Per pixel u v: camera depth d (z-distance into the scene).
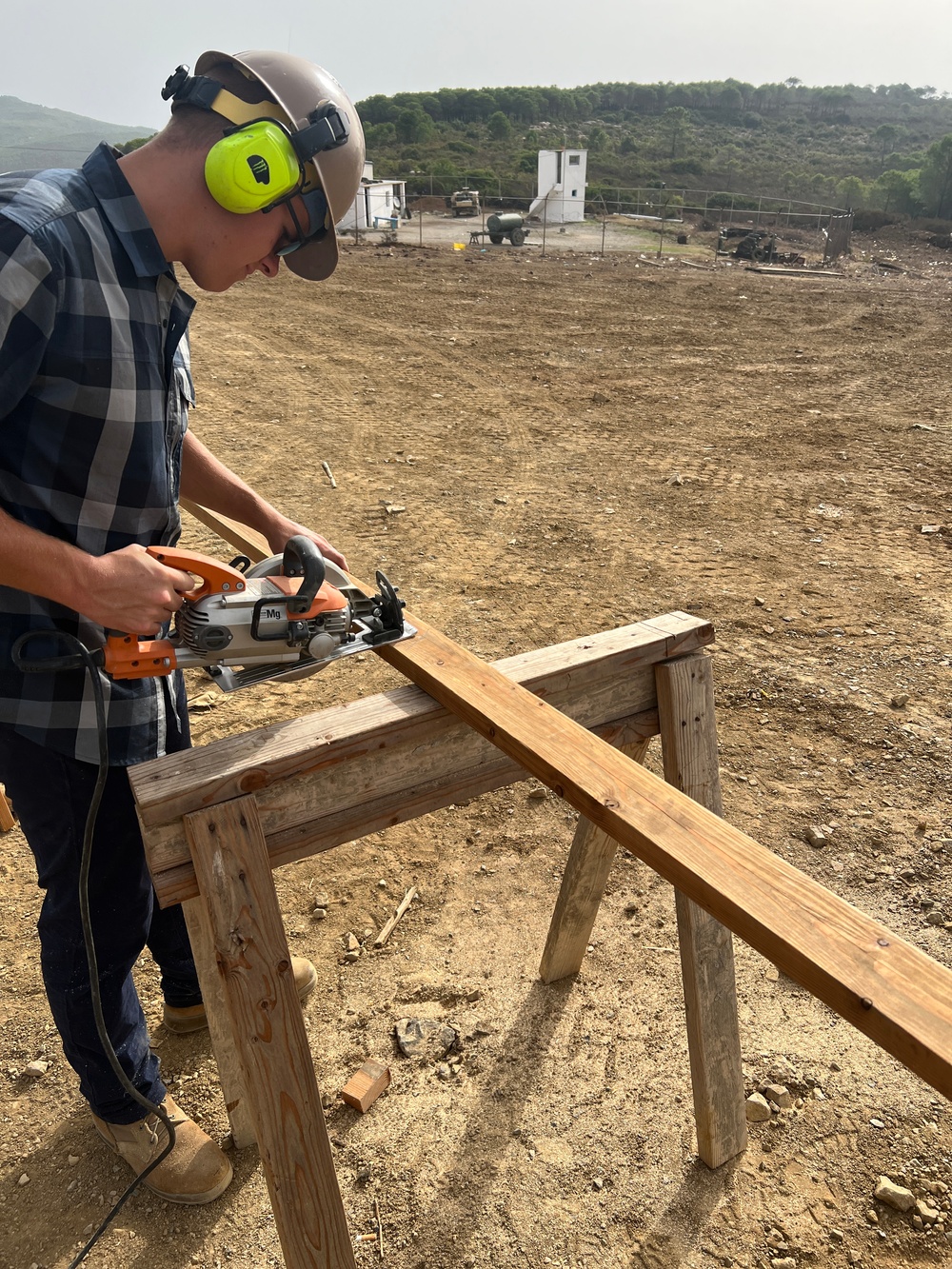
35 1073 2.31
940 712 3.68
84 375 1.36
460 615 4.49
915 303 14.94
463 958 2.60
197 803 1.34
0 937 2.72
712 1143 1.98
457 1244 1.89
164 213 1.42
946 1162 2.02
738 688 3.85
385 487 6.31
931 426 7.72
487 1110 2.16
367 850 3.04
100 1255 1.90
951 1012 0.93
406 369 9.77
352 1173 2.04
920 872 2.86
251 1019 1.43
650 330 11.96
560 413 8.23
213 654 1.49
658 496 6.18
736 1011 1.94
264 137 1.37
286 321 12.15
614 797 1.28
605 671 1.72
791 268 20.84
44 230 1.27
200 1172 1.98
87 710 1.55
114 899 1.72
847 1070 2.25
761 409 8.35
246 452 7.01
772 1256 1.86
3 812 3.14
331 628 1.60
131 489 1.51
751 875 1.13
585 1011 2.42
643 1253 1.87
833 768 3.36
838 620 4.44
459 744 1.64
